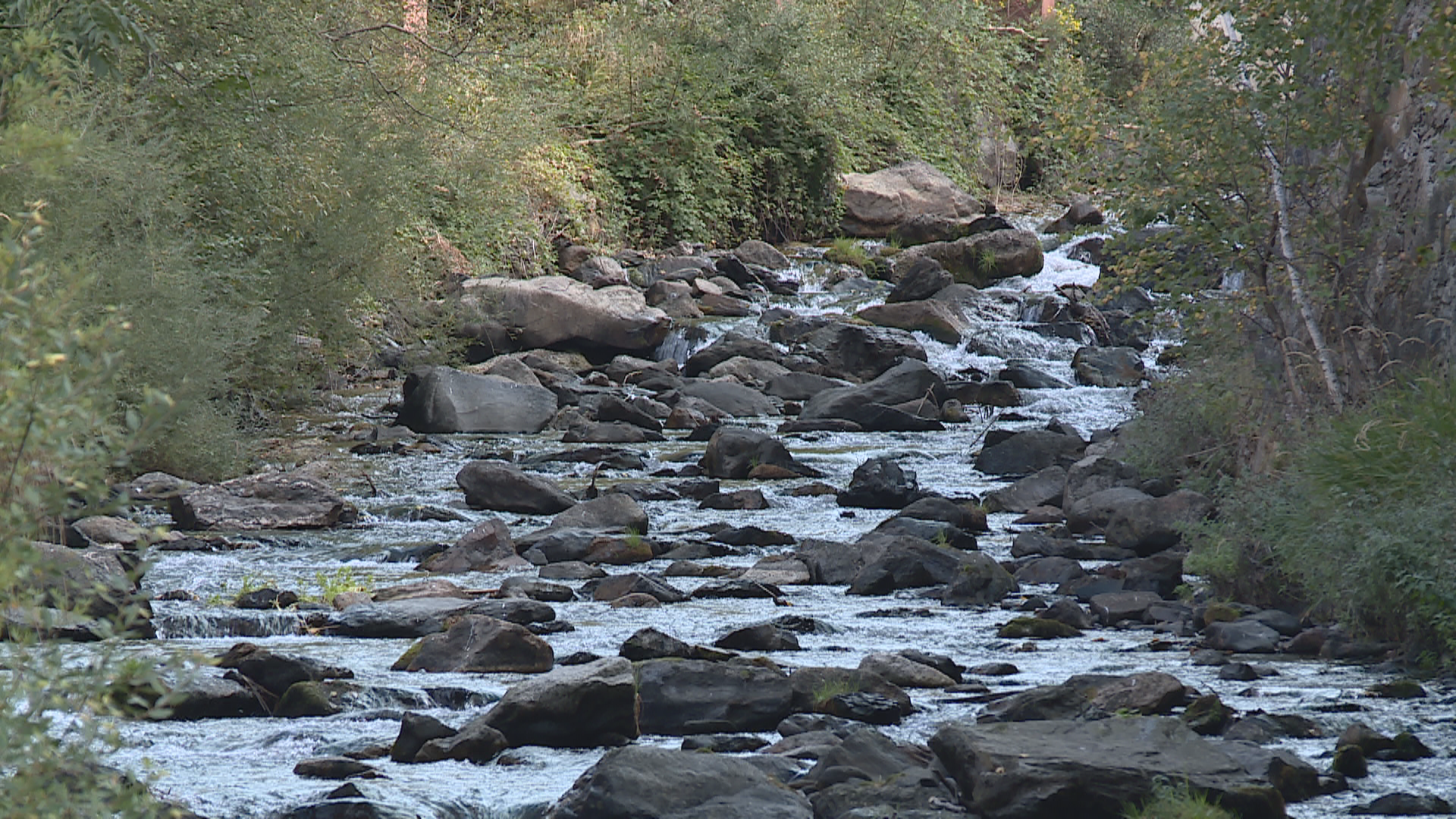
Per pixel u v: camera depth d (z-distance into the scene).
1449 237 39.41
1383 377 40.84
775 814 19.06
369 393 78.19
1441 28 35.56
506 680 28.55
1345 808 20.17
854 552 42.03
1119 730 21.44
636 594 37.94
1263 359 47.22
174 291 52.88
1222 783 19.52
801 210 121.19
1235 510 37.44
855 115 127.25
